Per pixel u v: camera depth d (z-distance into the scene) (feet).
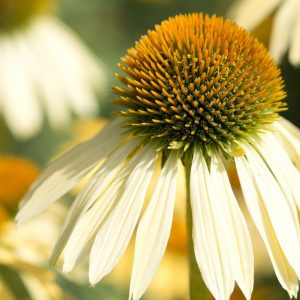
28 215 1.19
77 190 1.56
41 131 2.00
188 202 1.18
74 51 1.84
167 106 1.19
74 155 1.21
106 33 2.43
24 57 1.74
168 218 1.14
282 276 1.13
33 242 1.44
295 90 1.91
